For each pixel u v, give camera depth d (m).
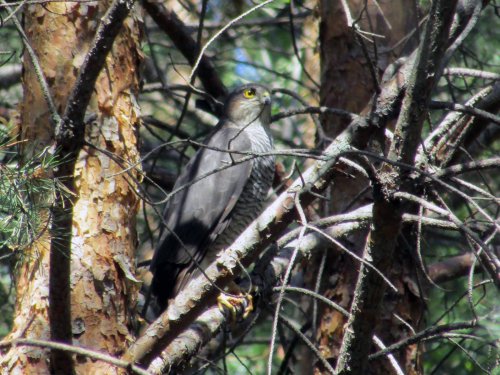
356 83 11.99
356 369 7.41
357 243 11.33
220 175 11.82
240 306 9.18
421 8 12.09
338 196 11.41
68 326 6.98
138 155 8.94
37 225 6.35
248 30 16.80
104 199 8.45
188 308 7.91
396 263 11.11
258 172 12.23
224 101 13.38
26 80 8.67
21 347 7.91
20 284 8.27
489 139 12.88
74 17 8.64
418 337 7.24
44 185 6.61
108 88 8.66
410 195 6.59
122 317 8.32
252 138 12.56
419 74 6.63
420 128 6.73
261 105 12.95
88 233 8.31
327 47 12.35
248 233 8.19
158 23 12.36
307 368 12.69
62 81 8.53
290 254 9.57
